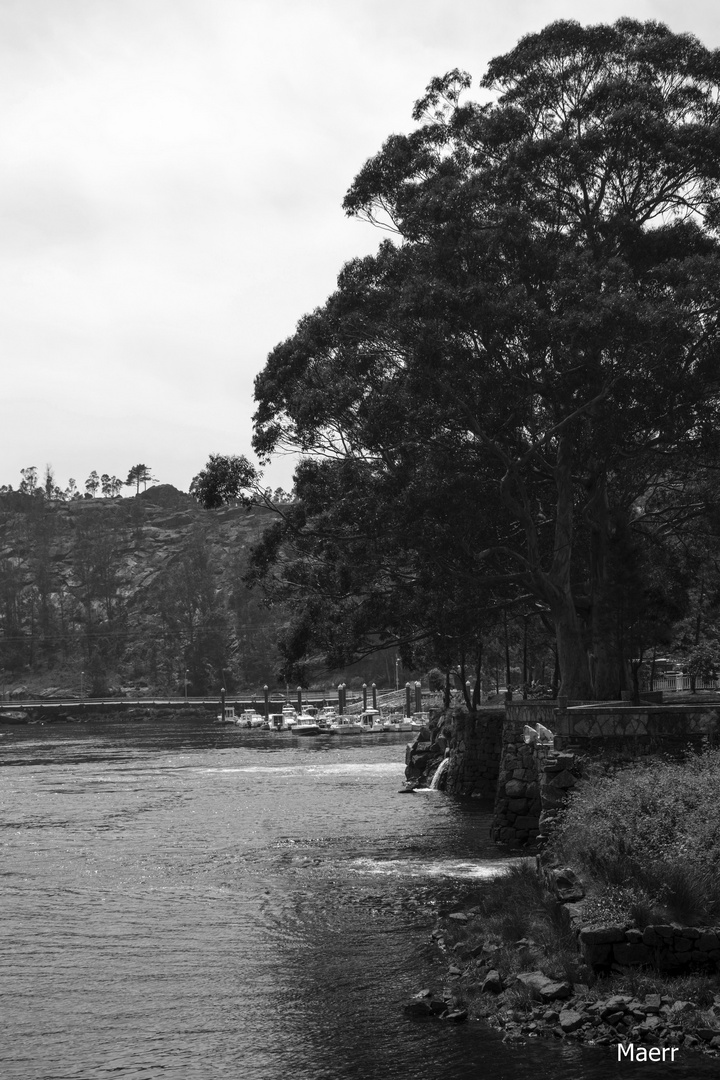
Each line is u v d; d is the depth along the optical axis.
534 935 18.58
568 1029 15.13
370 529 39.44
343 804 46.81
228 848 34.53
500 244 35.84
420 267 37.22
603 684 38.72
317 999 17.94
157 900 26.48
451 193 36.59
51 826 41.12
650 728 29.36
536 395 37.53
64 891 27.94
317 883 27.88
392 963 19.70
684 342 34.31
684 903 16.92
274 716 137.75
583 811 22.25
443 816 41.53
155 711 174.00
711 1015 14.89
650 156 37.59
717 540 49.38
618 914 17.05
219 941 22.16
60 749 97.69
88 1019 17.42
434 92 40.56
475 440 38.88
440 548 38.00
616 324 33.03
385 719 125.81
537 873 21.91
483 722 49.94
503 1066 14.34
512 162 37.56
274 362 44.09
